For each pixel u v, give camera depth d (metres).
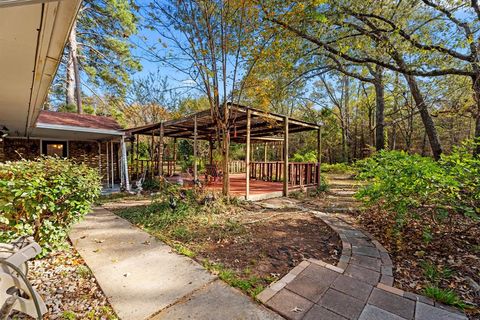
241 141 13.05
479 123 6.69
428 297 2.10
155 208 4.95
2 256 1.71
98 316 1.82
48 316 1.80
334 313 1.87
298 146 24.02
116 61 13.77
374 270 2.59
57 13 1.52
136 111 14.50
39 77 2.71
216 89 5.43
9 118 4.99
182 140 17.12
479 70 5.78
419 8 6.31
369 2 5.82
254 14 4.88
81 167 3.36
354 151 21.03
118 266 2.61
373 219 4.47
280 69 6.12
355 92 20.45
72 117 9.07
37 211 2.61
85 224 4.21
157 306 1.93
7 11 1.48
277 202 6.38
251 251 3.11
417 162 3.64
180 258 2.84
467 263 2.71
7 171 2.53
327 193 8.13
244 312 1.87
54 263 2.70
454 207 3.24
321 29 5.87
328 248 3.25
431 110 10.22
